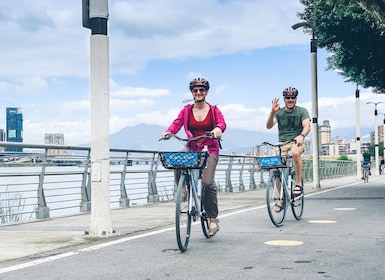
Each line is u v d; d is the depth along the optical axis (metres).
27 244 6.78
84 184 11.60
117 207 12.95
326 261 5.47
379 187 21.20
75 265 5.44
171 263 5.49
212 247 6.40
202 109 6.87
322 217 9.49
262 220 9.23
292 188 8.88
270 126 9.07
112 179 12.91
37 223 9.42
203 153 6.06
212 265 5.36
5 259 5.77
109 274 5.02
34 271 5.17
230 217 9.76
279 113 8.92
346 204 12.28
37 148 10.19
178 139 6.52
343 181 30.34
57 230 8.20
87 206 11.62
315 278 4.76
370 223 8.49
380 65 21.75
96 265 5.43
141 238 7.21
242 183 20.94
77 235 7.54
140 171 14.12
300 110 8.84
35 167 10.23
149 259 5.71
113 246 6.57
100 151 7.31
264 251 6.07
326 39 20.64
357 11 18.44
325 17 19.94
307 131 8.74
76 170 11.34
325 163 36.38
